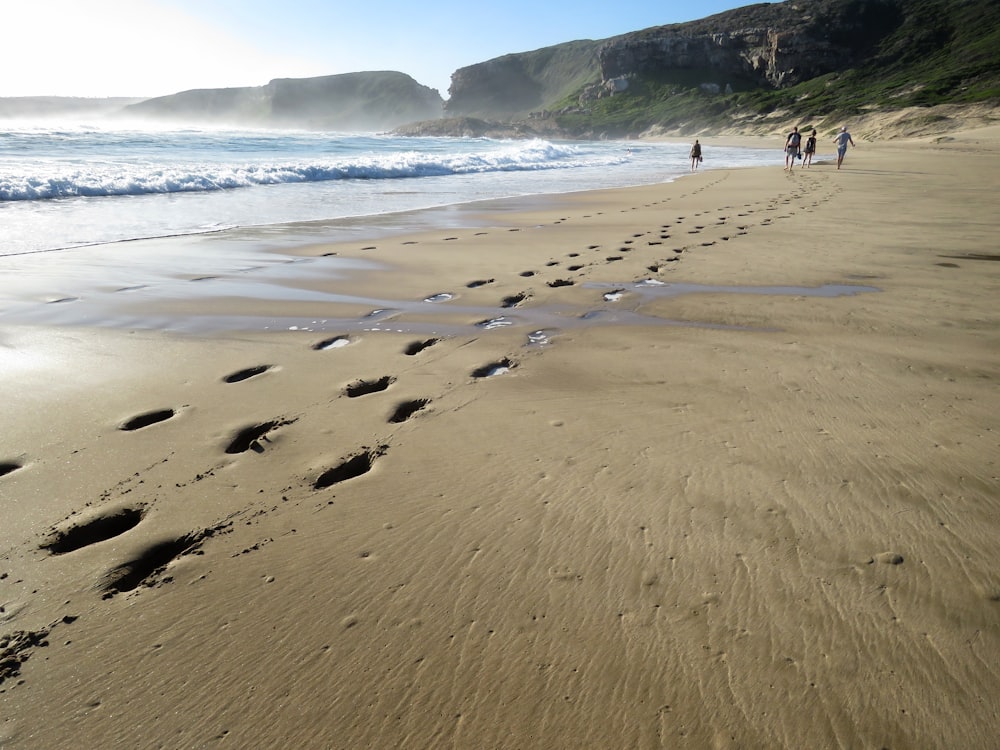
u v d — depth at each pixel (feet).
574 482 8.20
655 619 5.90
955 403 10.39
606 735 4.79
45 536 7.25
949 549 6.73
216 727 4.95
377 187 49.65
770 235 26.50
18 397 10.87
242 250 24.06
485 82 618.44
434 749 4.72
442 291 18.54
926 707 4.94
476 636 5.76
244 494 8.04
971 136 115.24
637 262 21.89
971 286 18.11
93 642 5.75
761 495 7.80
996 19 254.47
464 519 7.48
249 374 12.20
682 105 327.47
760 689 5.14
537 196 44.06
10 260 21.21
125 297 17.43
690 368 12.26
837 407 10.32
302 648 5.67
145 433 9.64
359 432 9.67
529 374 12.04
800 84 305.73
